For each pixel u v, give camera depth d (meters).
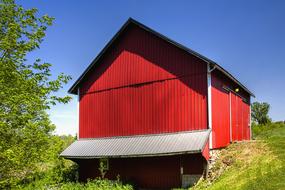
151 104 22.25
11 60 11.70
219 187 15.56
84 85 26.47
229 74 22.03
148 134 22.08
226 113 22.95
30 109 11.48
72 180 24.91
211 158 19.33
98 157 21.80
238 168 17.42
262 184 14.11
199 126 19.95
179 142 19.48
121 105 23.84
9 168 11.50
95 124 25.19
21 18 12.37
